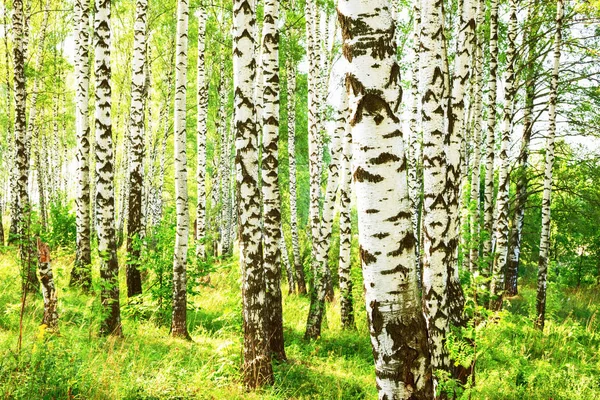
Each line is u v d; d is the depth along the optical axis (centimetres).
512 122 1518
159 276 955
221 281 1388
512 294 1574
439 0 526
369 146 279
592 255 1953
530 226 1973
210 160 2869
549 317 1162
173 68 2123
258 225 616
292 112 1797
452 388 466
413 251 286
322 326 1058
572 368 760
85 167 1098
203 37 1402
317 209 1155
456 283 599
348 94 290
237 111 612
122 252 1692
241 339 654
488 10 1417
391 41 281
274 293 746
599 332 1075
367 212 283
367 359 839
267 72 752
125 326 835
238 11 606
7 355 504
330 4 1449
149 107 2138
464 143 1086
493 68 1088
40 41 1723
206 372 588
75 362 509
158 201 2570
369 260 284
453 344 489
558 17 1091
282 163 2355
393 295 279
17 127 750
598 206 1474
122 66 2086
